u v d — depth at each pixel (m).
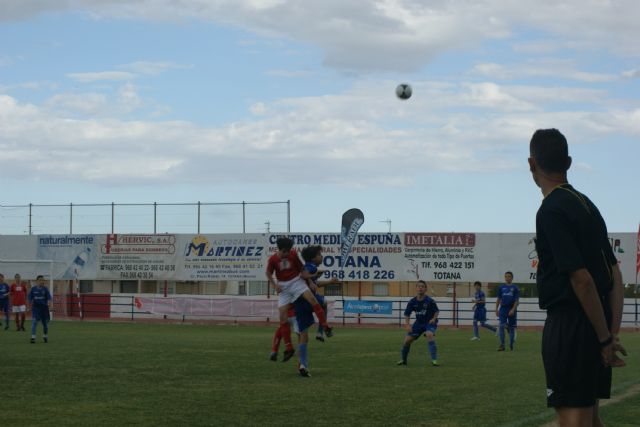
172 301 42.22
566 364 4.89
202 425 9.38
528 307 40.62
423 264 42.16
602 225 5.04
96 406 10.77
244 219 44.53
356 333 31.94
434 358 17.38
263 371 15.38
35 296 23.47
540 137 5.08
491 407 10.91
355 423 9.57
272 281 15.32
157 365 16.36
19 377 14.13
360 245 42.66
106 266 45.88
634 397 11.80
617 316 5.11
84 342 23.81
